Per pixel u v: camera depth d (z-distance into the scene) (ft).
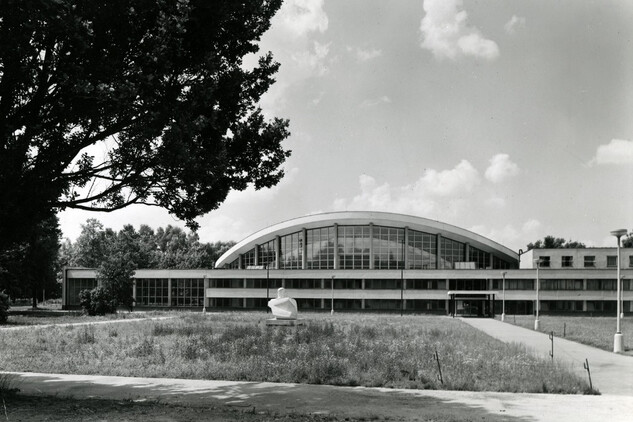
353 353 75.92
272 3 51.13
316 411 42.34
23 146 41.01
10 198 41.47
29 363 70.23
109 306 219.82
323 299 296.30
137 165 44.62
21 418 37.76
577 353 85.15
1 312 166.09
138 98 41.37
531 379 55.62
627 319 227.61
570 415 40.86
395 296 288.92
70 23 35.83
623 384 56.34
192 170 44.27
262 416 39.60
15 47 36.88
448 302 285.23
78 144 44.32
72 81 38.34
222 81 48.24
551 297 278.26
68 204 46.09
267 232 323.98
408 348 82.02
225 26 47.67
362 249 312.91
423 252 311.88
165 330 123.13
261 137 52.95
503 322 192.54
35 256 277.44
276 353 75.41
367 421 39.06
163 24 39.27
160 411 40.91
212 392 50.78
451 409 43.24
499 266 326.24
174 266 455.22
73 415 38.96
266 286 304.50
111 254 253.44
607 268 276.21
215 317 201.98
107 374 62.39
